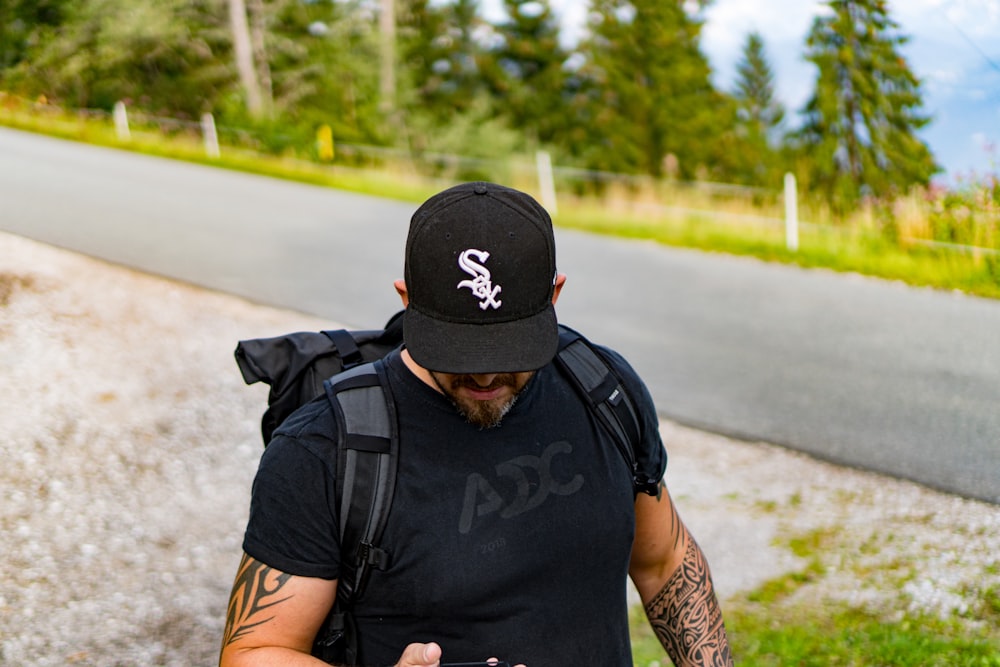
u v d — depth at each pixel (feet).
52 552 13.39
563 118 118.52
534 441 4.95
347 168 59.82
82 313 21.52
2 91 85.40
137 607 12.46
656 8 119.14
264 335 21.53
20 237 27.37
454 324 4.58
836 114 88.28
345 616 4.95
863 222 34.53
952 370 21.02
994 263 29.63
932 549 13.80
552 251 4.78
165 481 15.55
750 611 12.30
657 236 36.06
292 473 4.75
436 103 113.39
